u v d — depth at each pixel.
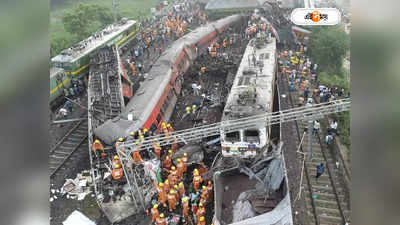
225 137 14.65
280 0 31.39
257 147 14.34
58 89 22.80
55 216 14.14
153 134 16.66
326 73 22.94
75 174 16.83
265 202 11.28
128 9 38.22
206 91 23.83
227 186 12.84
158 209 13.66
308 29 26.61
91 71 22.67
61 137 19.83
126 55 32.09
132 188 14.36
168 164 15.17
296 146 17.41
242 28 36.12
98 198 14.16
